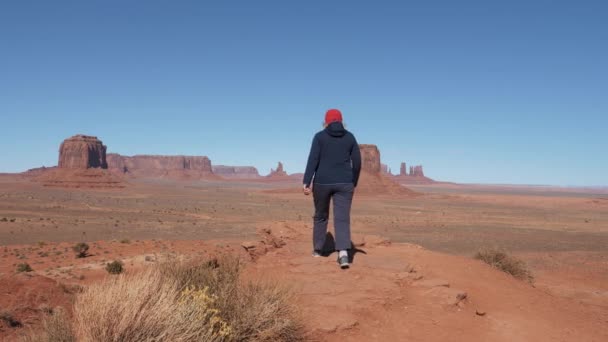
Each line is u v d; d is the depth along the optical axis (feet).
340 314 16.94
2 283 27.43
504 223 289.74
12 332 21.77
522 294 24.14
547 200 581.94
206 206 404.77
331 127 21.59
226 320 13.98
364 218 309.42
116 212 314.96
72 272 83.35
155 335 11.93
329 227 27.89
